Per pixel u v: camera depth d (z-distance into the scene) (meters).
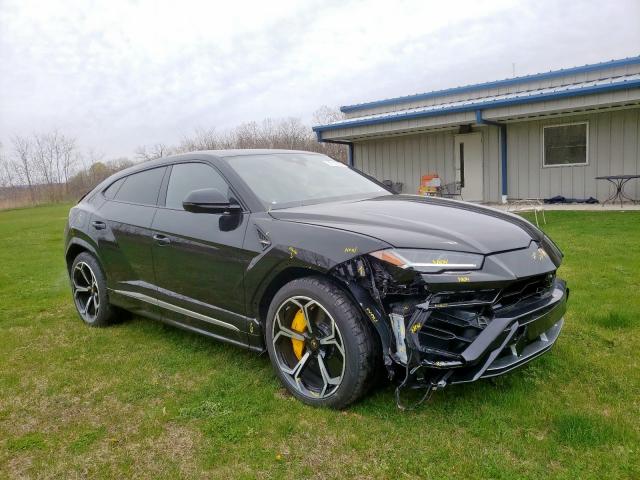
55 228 15.53
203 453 2.49
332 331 2.76
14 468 2.43
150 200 4.04
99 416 2.91
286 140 36.28
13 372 3.57
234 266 3.19
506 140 13.62
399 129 13.50
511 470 2.24
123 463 2.44
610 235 7.95
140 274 3.99
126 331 4.41
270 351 3.07
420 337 2.54
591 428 2.50
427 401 2.85
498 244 2.70
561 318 3.10
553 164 12.97
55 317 4.97
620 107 11.53
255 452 2.47
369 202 3.44
